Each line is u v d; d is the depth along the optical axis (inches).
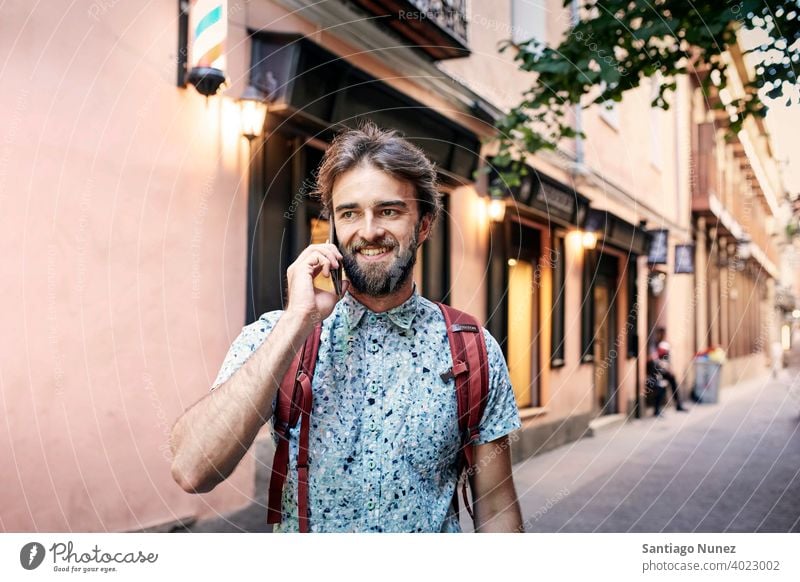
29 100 102.4
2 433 100.4
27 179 102.5
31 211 103.2
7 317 100.7
